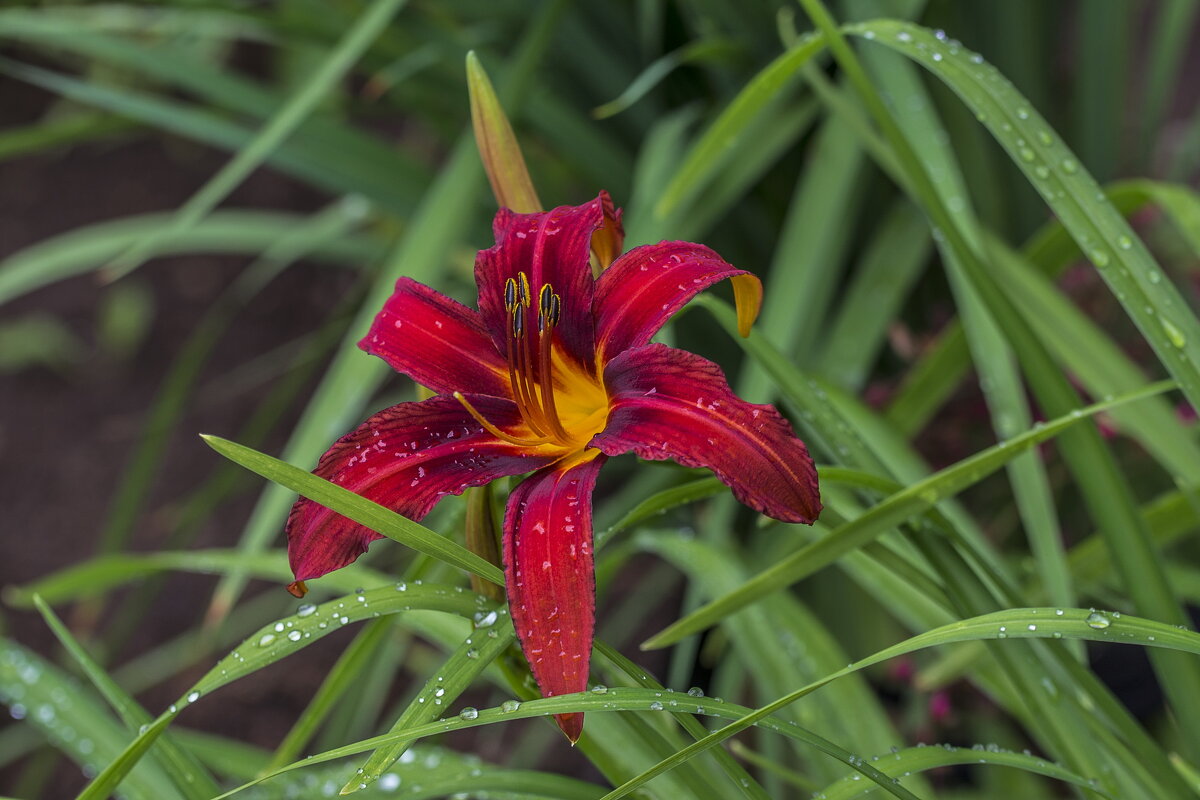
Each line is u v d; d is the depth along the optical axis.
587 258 0.93
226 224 1.85
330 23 1.66
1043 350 1.00
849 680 1.10
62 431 2.61
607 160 1.67
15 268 1.74
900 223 1.46
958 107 1.54
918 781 1.07
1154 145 1.78
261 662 0.91
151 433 1.82
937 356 1.21
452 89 1.73
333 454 0.90
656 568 1.92
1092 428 1.00
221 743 1.09
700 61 1.57
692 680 1.72
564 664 0.86
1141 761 0.98
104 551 1.85
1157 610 1.00
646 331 0.91
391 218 1.86
